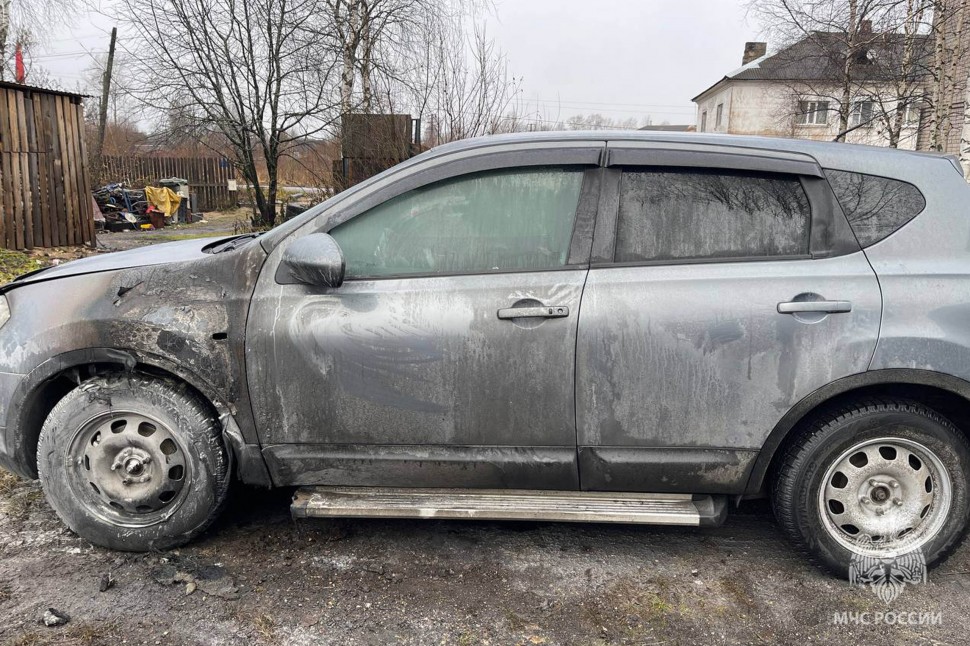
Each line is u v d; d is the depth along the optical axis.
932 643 2.34
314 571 2.73
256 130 11.72
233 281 2.65
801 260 2.54
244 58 11.23
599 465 2.62
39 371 2.69
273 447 2.69
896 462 2.60
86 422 2.70
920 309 2.46
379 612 2.47
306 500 2.74
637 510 2.65
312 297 2.59
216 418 2.74
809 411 2.56
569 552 2.91
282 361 2.61
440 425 2.61
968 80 10.53
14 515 3.11
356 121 10.39
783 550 2.95
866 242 2.54
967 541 3.03
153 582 2.62
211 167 24.31
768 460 2.58
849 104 13.72
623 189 2.60
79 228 10.79
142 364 2.76
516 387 2.56
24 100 9.66
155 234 15.90
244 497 3.35
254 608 2.48
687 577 2.73
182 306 2.63
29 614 2.40
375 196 2.64
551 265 2.58
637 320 2.50
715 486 2.63
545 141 2.66
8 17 16.81
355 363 2.58
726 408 2.52
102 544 2.80
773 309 2.47
